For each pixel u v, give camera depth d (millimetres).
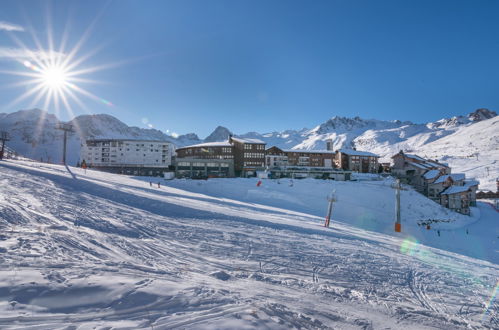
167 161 93750
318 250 13992
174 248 11016
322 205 46500
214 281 7812
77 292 5578
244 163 80312
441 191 65750
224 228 16828
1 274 5773
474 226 49750
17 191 17062
